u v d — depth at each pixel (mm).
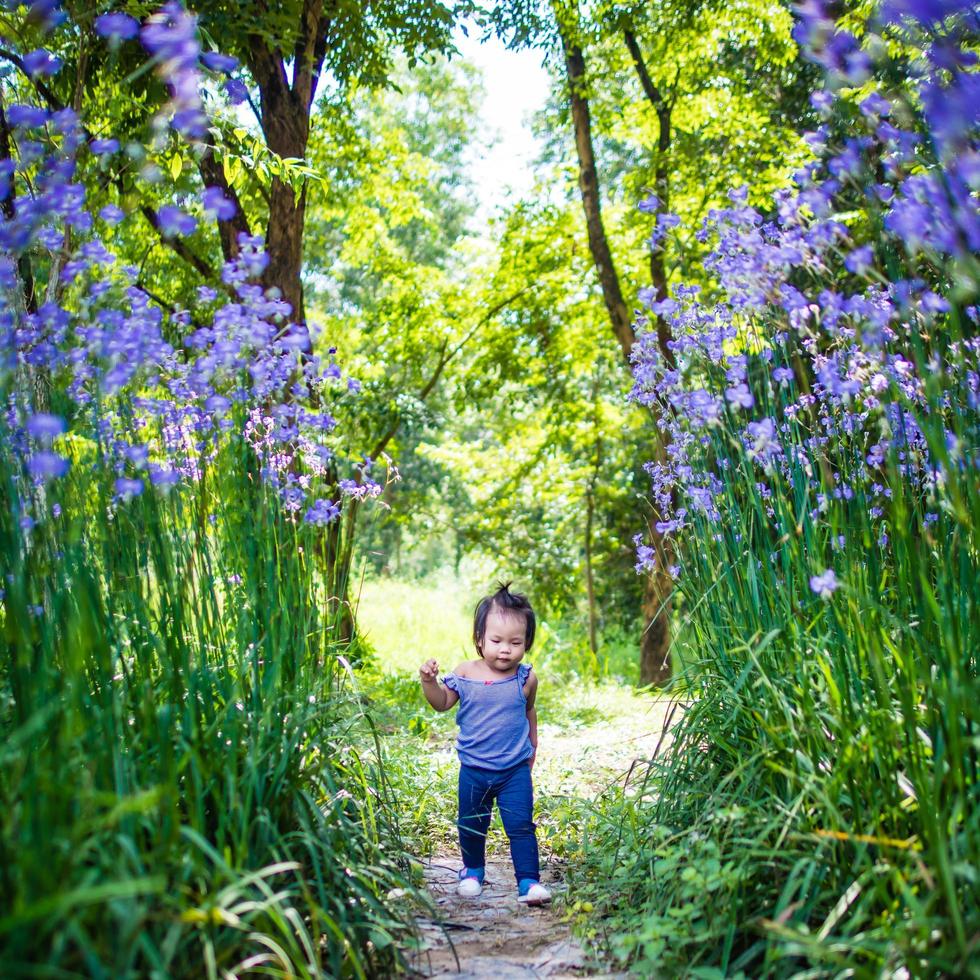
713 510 3236
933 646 2434
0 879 1688
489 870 3996
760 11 10422
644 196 11242
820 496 2818
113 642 2521
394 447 13039
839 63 2396
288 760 2715
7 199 3475
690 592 3438
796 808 2494
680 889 2721
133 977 1742
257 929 2268
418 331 12969
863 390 2904
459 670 3875
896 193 2760
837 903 2352
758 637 2969
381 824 3383
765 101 11359
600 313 13016
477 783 3689
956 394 2611
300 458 3359
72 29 4656
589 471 14641
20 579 2260
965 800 2242
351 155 11398
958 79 1965
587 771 5816
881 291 2986
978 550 2305
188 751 2186
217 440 3059
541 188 12844
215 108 4941
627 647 15516
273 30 6684
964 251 2078
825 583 2371
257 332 2721
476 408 13641
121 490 2449
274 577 2930
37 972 1561
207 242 9406
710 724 3174
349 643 3623
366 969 2574
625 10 10469
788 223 2686
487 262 13344
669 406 3477
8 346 2619
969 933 1984
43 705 2129
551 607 15070
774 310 2955
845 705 2557
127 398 2883
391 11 8562
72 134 2730
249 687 2795
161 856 2043
